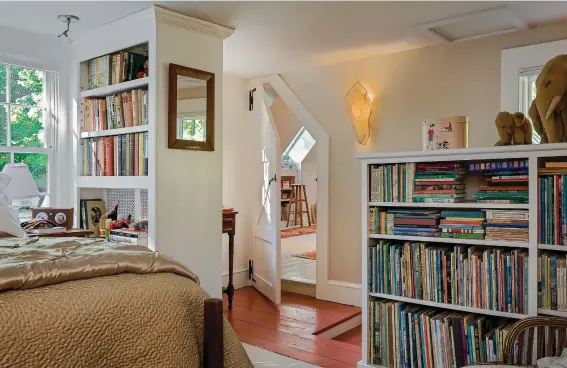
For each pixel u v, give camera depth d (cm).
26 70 347
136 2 275
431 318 255
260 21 307
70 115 363
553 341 217
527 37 324
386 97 390
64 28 323
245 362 169
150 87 295
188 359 150
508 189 238
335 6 279
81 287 138
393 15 294
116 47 322
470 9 283
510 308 233
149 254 165
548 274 223
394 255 270
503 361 196
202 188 318
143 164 308
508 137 252
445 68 360
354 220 411
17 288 128
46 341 121
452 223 253
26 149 345
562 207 219
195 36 310
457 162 255
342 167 417
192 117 308
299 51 377
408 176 267
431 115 367
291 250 654
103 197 375
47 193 358
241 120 479
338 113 419
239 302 426
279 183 424
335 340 351
